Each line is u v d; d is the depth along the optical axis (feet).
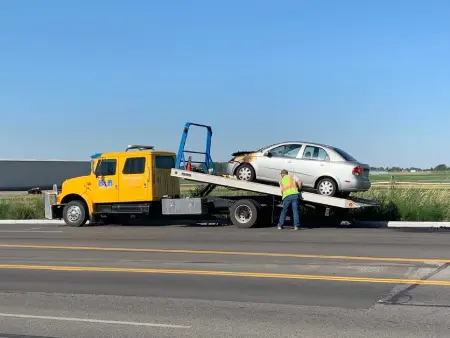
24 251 40.60
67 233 55.21
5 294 25.57
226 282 27.58
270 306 22.67
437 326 19.48
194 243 44.01
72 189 63.82
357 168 53.36
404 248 39.29
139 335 18.98
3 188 212.02
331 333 18.84
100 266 33.06
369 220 62.39
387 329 19.20
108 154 62.13
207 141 62.49
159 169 61.52
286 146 56.75
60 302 23.90
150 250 40.01
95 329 19.77
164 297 24.58
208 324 20.18
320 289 25.63
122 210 61.77
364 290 25.27
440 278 27.76
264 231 53.42
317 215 60.34
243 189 56.75
